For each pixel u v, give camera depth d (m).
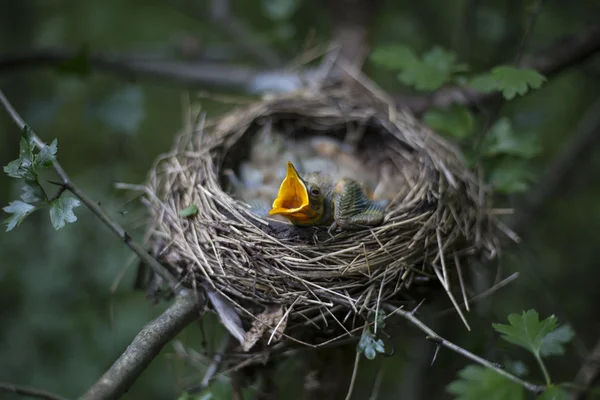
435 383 4.13
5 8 5.36
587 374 3.24
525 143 3.22
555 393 2.37
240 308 2.56
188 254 2.71
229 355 2.69
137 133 5.41
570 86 5.71
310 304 2.57
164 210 2.96
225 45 5.12
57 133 5.21
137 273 2.91
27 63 4.20
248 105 3.74
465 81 3.17
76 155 5.24
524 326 2.53
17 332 4.29
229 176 3.26
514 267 3.64
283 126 3.63
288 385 3.16
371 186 3.39
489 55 4.69
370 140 3.60
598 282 5.26
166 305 3.44
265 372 2.88
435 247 2.79
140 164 5.10
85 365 4.16
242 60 5.57
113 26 5.82
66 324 4.24
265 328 2.51
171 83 4.55
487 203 3.20
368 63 4.38
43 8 5.62
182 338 3.37
